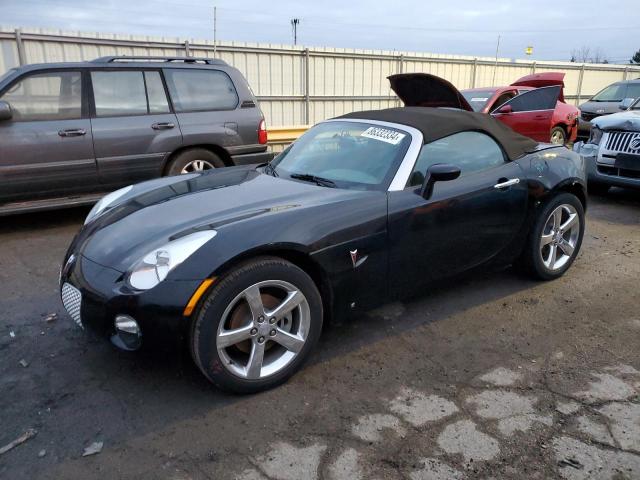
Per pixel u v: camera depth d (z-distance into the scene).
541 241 4.03
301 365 2.83
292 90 13.72
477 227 3.53
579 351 3.15
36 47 10.05
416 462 2.21
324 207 2.88
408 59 15.66
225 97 6.38
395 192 3.13
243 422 2.46
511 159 3.83
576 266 4.61
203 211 2.89
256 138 6.55
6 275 4.33
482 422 2.47
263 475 2.14
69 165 5.45
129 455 2.25
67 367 2.92
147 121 5.83
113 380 2.80
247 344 2.69
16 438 2.34
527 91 9.61
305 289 2.73
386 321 3.52
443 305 3.78
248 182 3.46
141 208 3.09
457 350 3.15
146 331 2.42
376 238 3.00
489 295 3.96
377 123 3.67
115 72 5.70
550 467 2.19
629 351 3.16
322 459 2.23
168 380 2.79
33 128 5.25
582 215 4.28
